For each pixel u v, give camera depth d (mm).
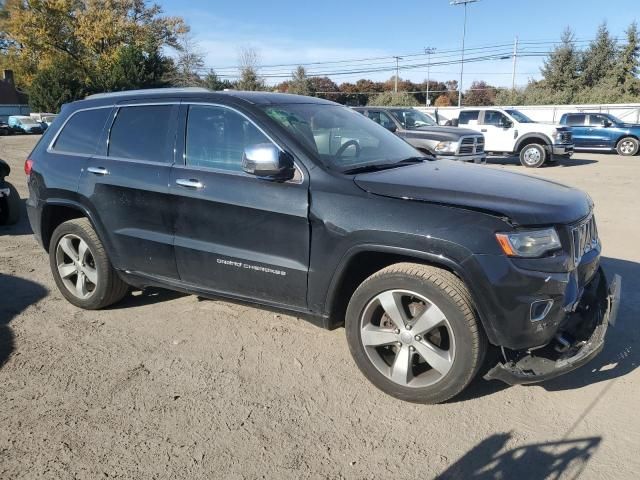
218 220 3633
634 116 32062
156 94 4129
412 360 3178
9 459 2746
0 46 53438
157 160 3965
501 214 2883
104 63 48719
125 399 3268
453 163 4082
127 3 50812
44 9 48406
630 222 7793
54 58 48875
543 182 3557
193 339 4043
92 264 4535
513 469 2631
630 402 3168
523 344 2916
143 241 4020
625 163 17766
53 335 4125
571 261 2980
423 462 2699
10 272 5621
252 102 3717
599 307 3314
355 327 3291
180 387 3395
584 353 3045
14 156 18766
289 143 3451
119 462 2721
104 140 4289
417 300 3176
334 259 3221
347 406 3184
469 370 2971
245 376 3521
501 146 17797
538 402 3186
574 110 33562
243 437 2908
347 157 3609
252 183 3492
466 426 2973
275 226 3410
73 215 4727
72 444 2859
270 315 4457
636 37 46250
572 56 51500
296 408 3168
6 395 3322
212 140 3750
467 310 2924
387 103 59438
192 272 3859
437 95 84938
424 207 3006
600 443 2807
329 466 2684
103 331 4188
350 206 3164
